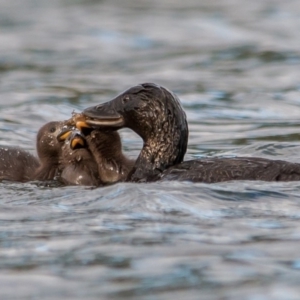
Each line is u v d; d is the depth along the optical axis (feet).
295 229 39.09
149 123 50.14
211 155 60.54
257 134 69.36
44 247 37.52
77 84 93.56
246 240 37.68
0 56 112.47
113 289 32.55
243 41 120.78
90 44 121.80
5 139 67.92
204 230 39.04
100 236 38.60
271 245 36.99
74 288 32.81
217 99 85.25
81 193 46.57
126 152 62.49
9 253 37.01
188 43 121.08
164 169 49.85
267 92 88.07
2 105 81.25
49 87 91.45
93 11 149.48
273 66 103.45
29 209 43.55
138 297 31.68
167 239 37.91
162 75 99.14
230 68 103.35
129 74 100.17
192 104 82.99
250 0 157.58
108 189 46.32
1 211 43.24
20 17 143.02
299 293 31.55
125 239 38.01
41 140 53.62
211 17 141.59
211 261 35.12
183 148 50.49
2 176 53.36
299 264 34.78
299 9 146.41
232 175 46.29
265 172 46.14
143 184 46.32
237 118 76.69
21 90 89.61
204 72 100.89
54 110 79.36
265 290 31.94
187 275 33.71
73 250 37.01
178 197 43.21
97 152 52.49
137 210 41.91
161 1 159.74
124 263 35.17
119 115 50.75
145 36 127.03
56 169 53.26
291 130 70.69
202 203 42.63
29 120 75.31
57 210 43.21
